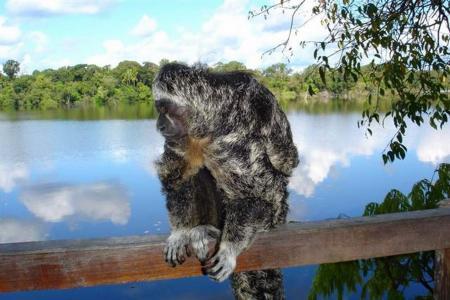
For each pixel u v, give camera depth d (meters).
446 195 1.67
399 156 1.66
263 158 1.07
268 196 1.06
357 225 0.94
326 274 1.64
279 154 1.15
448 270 0.99
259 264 0.95
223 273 0.94
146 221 5.02
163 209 5.42
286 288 3.03
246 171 1.04
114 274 0.88
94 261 0.87
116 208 5.54
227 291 3.31
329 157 8.06
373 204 1.78
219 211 1.15
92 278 0.88
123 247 0.88
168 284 3.40
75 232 4.79
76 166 8.49
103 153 9.98
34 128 15.13
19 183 7.14
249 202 1.03
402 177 6.26
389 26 1.63
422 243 0.97
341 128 12.23
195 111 1.03
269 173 1.07
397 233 0.96
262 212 1.02
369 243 0.95
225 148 1.03
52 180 7.28
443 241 0.98
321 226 0.94
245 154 1.04
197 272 0.95
